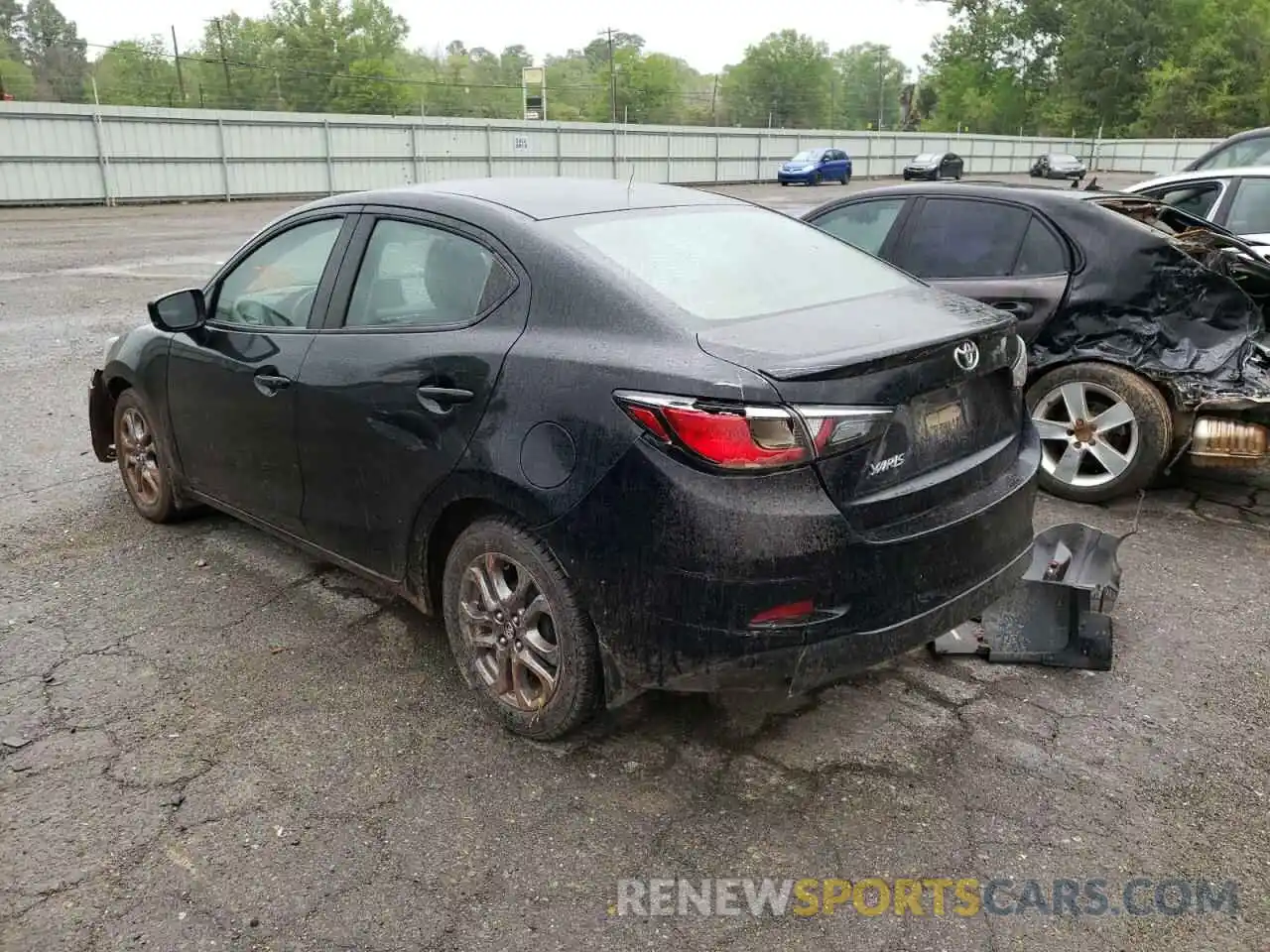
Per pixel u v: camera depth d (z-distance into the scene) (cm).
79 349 883
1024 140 6338
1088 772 305
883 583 271
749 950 237
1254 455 491
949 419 297
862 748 315
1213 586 436
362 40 7931
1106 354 513
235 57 7812
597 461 274
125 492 538
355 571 369
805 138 4997
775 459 254
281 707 336
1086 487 528
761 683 268
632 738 320
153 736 319
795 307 305
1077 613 367
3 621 393
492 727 326
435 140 3603
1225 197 788
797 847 271
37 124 2664
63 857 265
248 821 279
